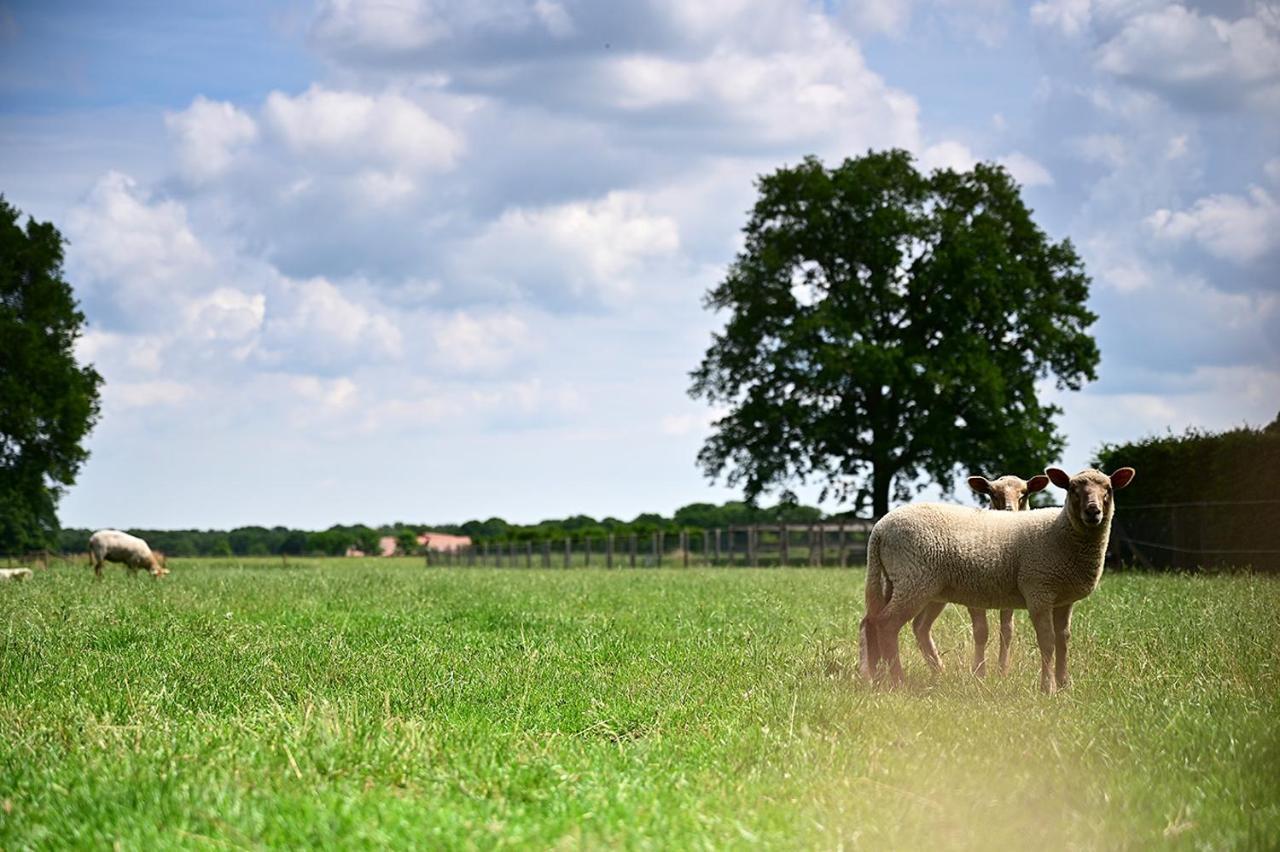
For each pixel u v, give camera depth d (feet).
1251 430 79.92
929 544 32.42
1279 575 71.82
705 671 33.65
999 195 151.64
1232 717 25.45
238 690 29.55
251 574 88.74
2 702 27.40
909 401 141.59
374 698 28.22
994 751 22.84
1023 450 139.74
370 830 17.25
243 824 17.62
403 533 326.65
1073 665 34.27
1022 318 143.95
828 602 55.31
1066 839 17.92
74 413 158.71
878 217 143.33
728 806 19.20
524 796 19.98
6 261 160.25
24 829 18.08
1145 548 88.89
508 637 42.52
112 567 98.58
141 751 21.98
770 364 145.89
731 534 144.97
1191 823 18.57
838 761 22.21
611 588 69.21
